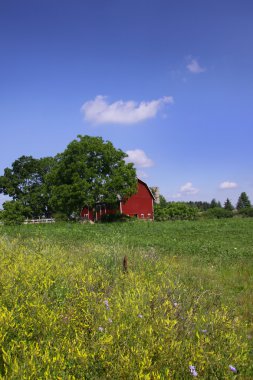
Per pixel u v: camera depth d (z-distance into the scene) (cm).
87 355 414
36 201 8512
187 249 1989
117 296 596
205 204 15275
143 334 457
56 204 6250
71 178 6009
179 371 421
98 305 534
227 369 450
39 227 3784
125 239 2450
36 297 536
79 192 5859
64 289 612
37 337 449
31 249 1043
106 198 5988
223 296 918
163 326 472
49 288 589
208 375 438
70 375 378
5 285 567
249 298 934
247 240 2506
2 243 1080
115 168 6169
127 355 406
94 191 5938
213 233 3164
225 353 471
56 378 374
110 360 413
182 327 497
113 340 437
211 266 1430
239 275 1255
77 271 718
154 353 430
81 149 6019
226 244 2245
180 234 3117
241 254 1775
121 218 6306
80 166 5934
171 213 7794
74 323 493
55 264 765
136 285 654
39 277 621
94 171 6003
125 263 890
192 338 479
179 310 557
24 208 8194
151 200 7038
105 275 766
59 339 443
